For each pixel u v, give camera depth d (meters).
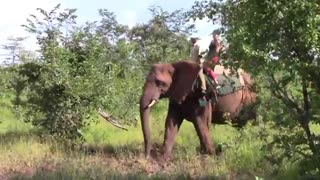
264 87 7.52
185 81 12.43
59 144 12.96
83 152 12.23
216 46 9.83
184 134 14.79
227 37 7.32
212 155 11.77
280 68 7.08
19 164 11.01
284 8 6.90
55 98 13.48
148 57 26.83
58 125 13.41
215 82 12.63
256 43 7.08
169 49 27.03
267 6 6.98
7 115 19.61
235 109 13.10
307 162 7.38
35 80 13.80
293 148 7.47
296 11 6.82
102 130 15.69
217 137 13.98
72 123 13.46
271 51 7.08
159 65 12.70
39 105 13.62
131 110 15.90
